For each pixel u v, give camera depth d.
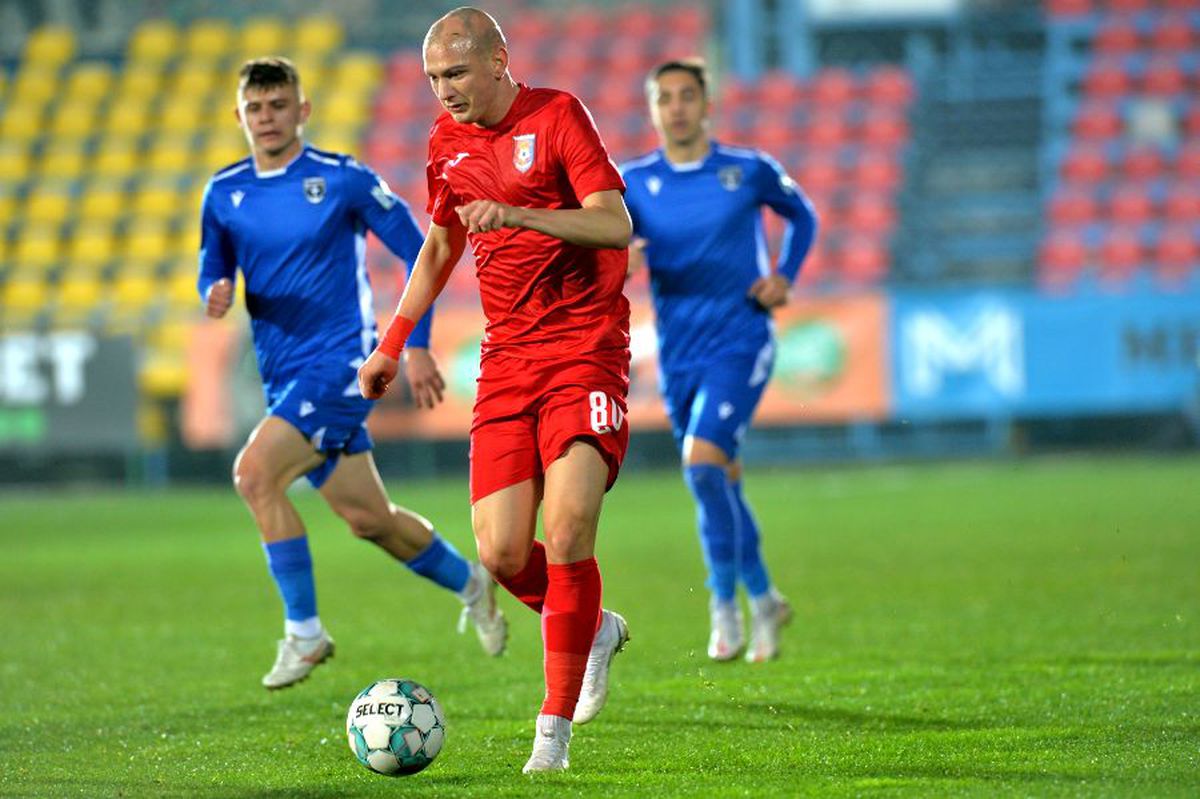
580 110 15.80
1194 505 47.19
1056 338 66.00
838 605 29.44
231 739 17.86
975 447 74.88
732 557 23.20
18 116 88.94
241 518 55.97
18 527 54.72
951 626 26.16
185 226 82.56
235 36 93.25
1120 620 26.05
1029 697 19.05
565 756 15.45
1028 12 89.50
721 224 25.03
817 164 83.94
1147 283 76.50
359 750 14.96
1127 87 86.50
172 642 27.12
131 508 62.44
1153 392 65.94
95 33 94.81
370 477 21.75
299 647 20.58
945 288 66.44
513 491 16.08
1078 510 47.00
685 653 24.20
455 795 14.12
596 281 16.09
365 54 93.56
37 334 67.50
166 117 88.44
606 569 36.53
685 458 24.20
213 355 67.19
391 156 86.38
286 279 21.44
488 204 14.52
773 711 18.73
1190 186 81.88
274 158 21.72
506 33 92.19
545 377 15.95
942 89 86.75
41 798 14.70
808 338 66.50
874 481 63.72
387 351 16.81
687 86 25.17
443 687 21.42
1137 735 16.30
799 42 89.69
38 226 83.25
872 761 15.34
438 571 21.94
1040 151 84.12
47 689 22.23
